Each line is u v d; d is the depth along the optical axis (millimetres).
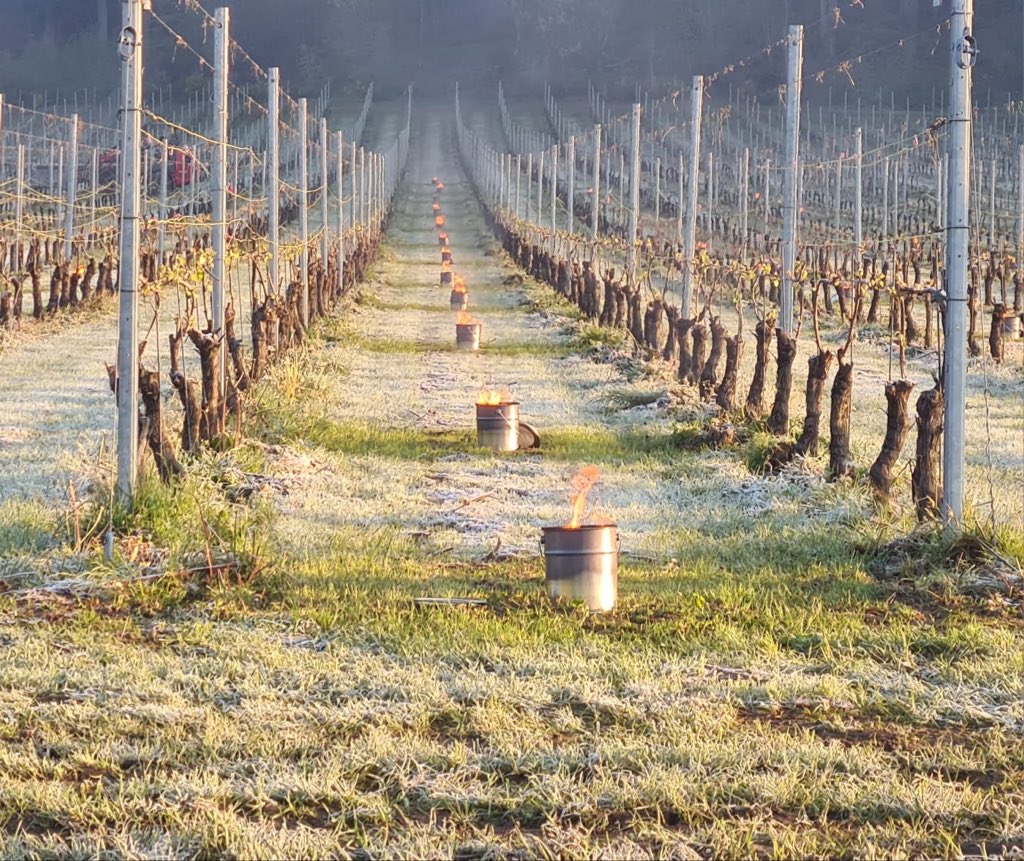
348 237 68062
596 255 77938
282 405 26078
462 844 7832
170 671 10906
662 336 43406
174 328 43875
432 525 17812
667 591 14109
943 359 16062
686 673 11195
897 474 20141
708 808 8328
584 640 12102
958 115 15562
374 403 29797
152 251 49719
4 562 13930
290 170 128250
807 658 11750
